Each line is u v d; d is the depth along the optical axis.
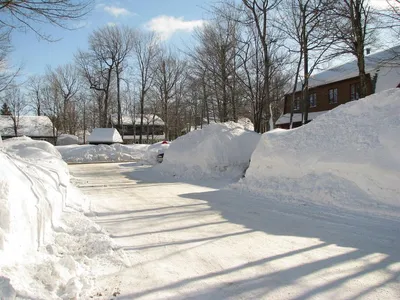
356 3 15.26
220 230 6.23
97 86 51.88
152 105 53.16
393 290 3.64
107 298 3.56
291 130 10.62
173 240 5.66
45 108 58.25
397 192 6.65
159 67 48.81
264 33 20.64
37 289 3.35
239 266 4.44
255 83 24.31
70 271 4.01
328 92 30.36
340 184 7.77
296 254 4.83
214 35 24.94
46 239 5.06
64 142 57.47
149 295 3.65
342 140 8.37
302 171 8.96
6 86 17.88
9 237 3.76
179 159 16.66
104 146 33.00
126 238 5.83
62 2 8.51
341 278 3.97
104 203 9.21
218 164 14.79
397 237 5.43
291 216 7.12
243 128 16.53
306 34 19.84
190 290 3.76
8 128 56.69
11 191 4.21
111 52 49.19
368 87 17.22
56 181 7.44
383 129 7.62
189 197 9.98
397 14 13.75
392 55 21.19
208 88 31.03
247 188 10.44
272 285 3.83
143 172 18.50
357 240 5.37
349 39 16.47
